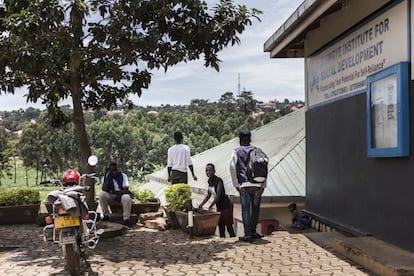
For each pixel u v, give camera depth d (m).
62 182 6.16
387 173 6.53
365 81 7.27
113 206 10.32
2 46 7.26
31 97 9.41
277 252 7.05
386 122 6.40
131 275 5.99
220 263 6.52
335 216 8.42
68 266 5.83
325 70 8.99
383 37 6.72
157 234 9.02
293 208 9.80
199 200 12.67
